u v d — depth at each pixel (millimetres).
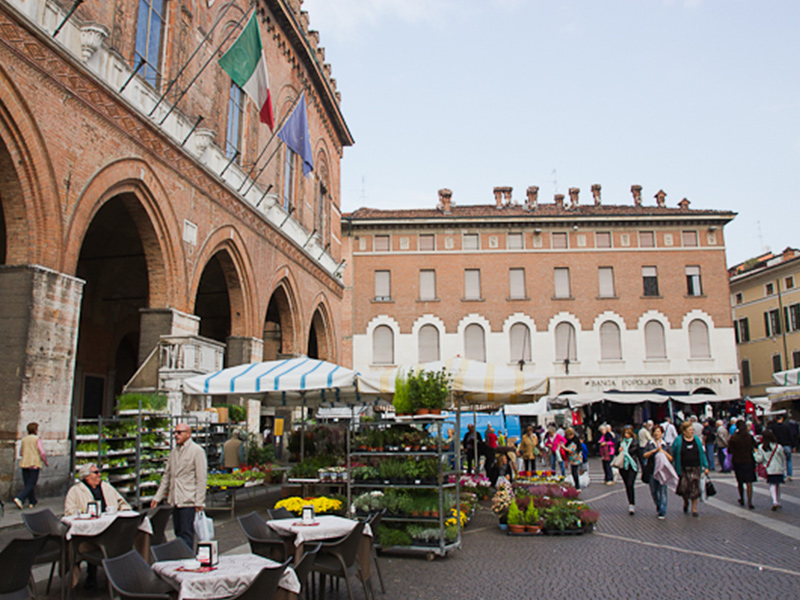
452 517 10430
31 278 11461
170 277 16078
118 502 9039
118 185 14203
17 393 11086
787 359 47656
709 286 42156
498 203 46000
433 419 10188
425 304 41938
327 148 32219
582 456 20391
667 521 13141
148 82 15609
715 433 25406
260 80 18266
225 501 14820
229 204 19406
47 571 9016
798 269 46750
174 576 5277
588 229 42531
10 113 11062
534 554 10086
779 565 9094
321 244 30438
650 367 41156
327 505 10828
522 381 11797
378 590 8016
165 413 14023
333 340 31609
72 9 12039
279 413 26641
